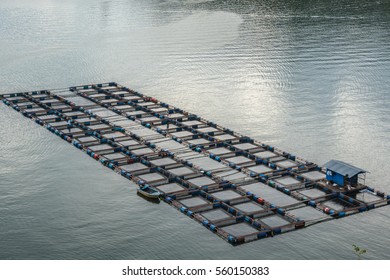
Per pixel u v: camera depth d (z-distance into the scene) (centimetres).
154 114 7981
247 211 5234
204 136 7112
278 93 8938
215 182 5844
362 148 6762
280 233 4903
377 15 15575
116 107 8319
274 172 6038
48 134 7312
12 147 6888
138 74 10231
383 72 9950
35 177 6075
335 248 4675
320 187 5744
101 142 6950
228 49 11975
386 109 8119
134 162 6366
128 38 13450
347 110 8106
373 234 4891
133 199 5544
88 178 6028
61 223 5122
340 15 15675
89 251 4666
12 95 8850
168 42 12850
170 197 5481
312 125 7544
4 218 5219
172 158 6481
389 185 5816
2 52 12244
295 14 16050
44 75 10300
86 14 17288
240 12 16650
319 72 10050
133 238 4859
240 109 8225
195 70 10406
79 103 8569
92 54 11894
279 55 11356
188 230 4962
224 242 4766
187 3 18938
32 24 15675
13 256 4597
